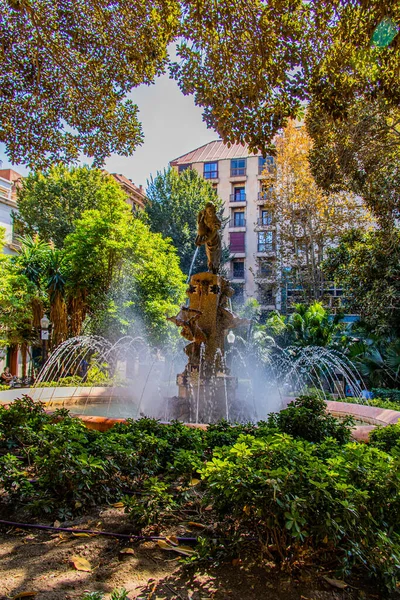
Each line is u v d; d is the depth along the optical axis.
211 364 8.01
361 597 2.31
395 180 13.20
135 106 8.16
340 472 2.58
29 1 6.45
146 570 2.51
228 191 40.91
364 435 5.18
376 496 2.58
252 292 39.31
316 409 5.23
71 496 3.40
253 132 6.41
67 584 2.33
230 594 2.27
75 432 3.90
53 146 8.20
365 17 5.35
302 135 24.69
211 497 2.82
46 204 27.42
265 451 2.73
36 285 22.08
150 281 20.50
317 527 2.32
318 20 5.70
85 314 23.00
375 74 6.41
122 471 3.76
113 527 3.07
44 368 18.05
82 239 20.27
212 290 8.06
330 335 17.16
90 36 7.08
